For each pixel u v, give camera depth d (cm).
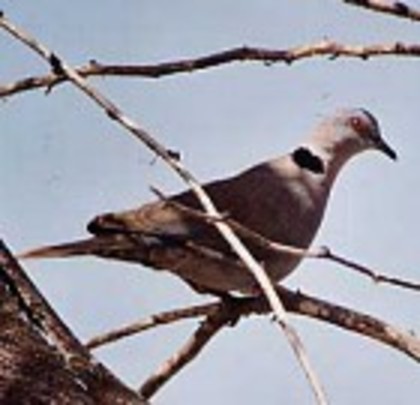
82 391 396
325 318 616
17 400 384
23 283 432
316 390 382
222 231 472
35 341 408
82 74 634
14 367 394
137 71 639
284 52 623
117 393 403
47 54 518
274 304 421
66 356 409
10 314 417
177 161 490
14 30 523
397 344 593
